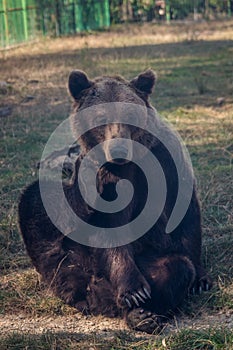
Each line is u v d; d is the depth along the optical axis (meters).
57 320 11.15
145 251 11.56
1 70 32.31
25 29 45.19
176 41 43.62
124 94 11.41
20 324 11.05
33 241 12.30
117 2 56.91
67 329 10.80
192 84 28.89
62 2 49.44
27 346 9.98
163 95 26.78
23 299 11.74
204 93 26.92
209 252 13.04
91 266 11.49
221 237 13.63
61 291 11.65
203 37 45.69
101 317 11.16
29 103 25.83
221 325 10.46
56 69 32.53
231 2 59.03
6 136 21.20
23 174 17.59
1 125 22.45
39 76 30.86
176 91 27.42
